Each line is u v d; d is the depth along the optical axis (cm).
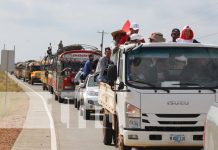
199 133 1451
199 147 1474
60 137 2177
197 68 1478
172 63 1474
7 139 2089
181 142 1445
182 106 1450
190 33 1644
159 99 1449
